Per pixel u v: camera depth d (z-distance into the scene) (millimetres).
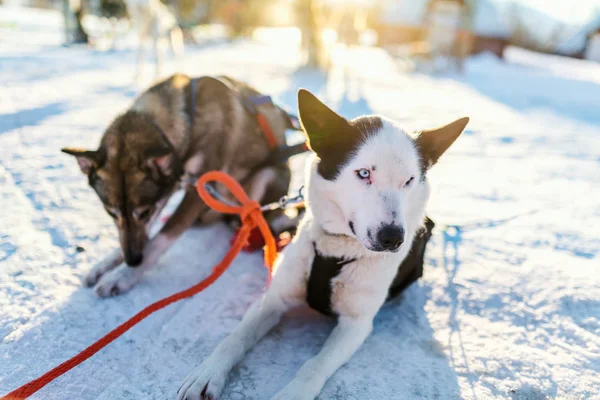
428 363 657
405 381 619
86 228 972
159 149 801
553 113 3033
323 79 3467
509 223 1152
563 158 1866
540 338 724
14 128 1587
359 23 4578
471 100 3270
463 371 645
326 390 593
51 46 4188
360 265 663
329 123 663
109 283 767
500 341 714
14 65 2875
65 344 642
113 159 803
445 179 1505
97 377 591
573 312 785
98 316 709
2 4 9250
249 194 1055
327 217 669
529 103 3406
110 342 615
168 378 600
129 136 823
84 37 4543
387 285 686
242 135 1007
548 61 9781
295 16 3793
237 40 7387
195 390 551
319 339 698
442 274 897
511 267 926
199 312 738
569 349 700
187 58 4070
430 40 5535
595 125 2715
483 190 1412
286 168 1131
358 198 626
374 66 5504
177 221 884
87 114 1857
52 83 2428
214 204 777
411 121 2213
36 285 762
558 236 1077
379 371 634
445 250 997
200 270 876
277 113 1141
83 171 840
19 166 1255
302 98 660
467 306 801
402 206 618
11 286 749
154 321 705
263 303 699
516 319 768
